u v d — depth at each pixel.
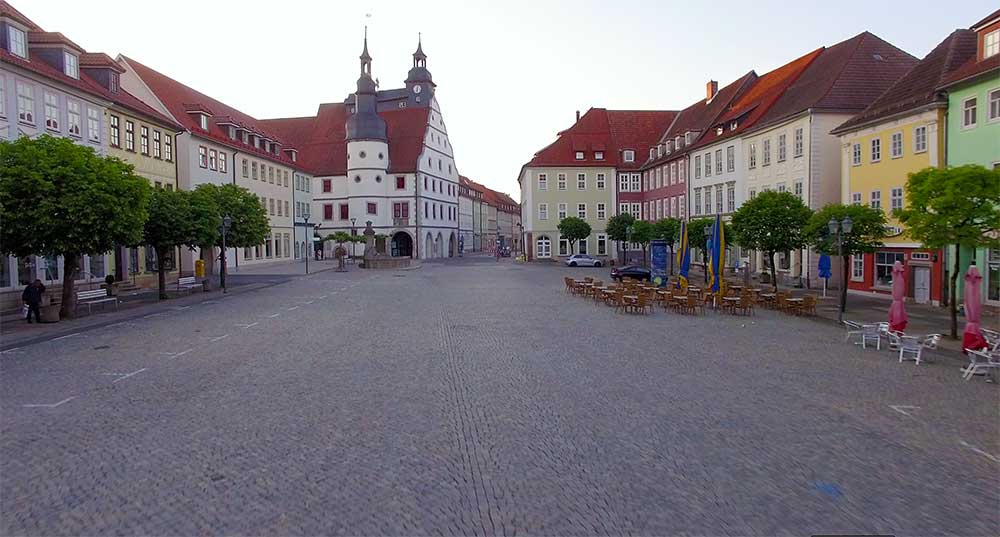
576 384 11.81
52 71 27.34
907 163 28.70
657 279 37.50
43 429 8.86
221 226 32.50
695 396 10.94
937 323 21.44
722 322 21.92
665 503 6.42
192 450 7.95
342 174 85.88
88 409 9.92
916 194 17.33
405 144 88.00
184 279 33.72
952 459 7.79
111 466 7.39
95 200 19.75
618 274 43.62
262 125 81.31
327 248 85.25
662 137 74.62
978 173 16.11
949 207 16.45
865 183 31.59
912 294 28.28
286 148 72.31
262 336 17.95
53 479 7.00
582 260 65.25
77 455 7.77
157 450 7.95
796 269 39.47
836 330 20.09
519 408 10.05
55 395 10.86
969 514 6.21
